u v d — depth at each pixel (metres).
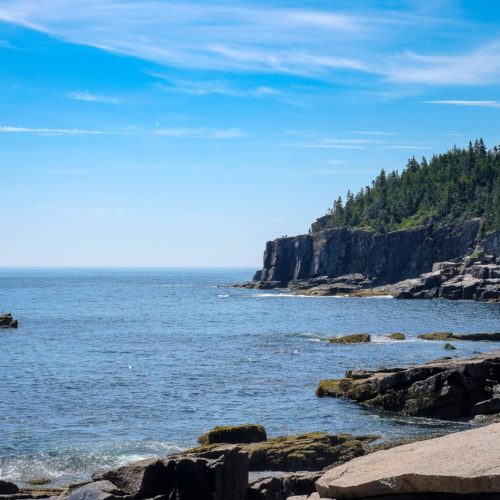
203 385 55.56
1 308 161.00
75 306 169.38
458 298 186.50
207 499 22.72
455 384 44.28
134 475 23.25
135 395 51.34
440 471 13.74
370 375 50.19
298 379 58.28
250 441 33.94
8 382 57.38
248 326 114.56
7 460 33.78
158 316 137.62
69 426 41.22
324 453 31.84
